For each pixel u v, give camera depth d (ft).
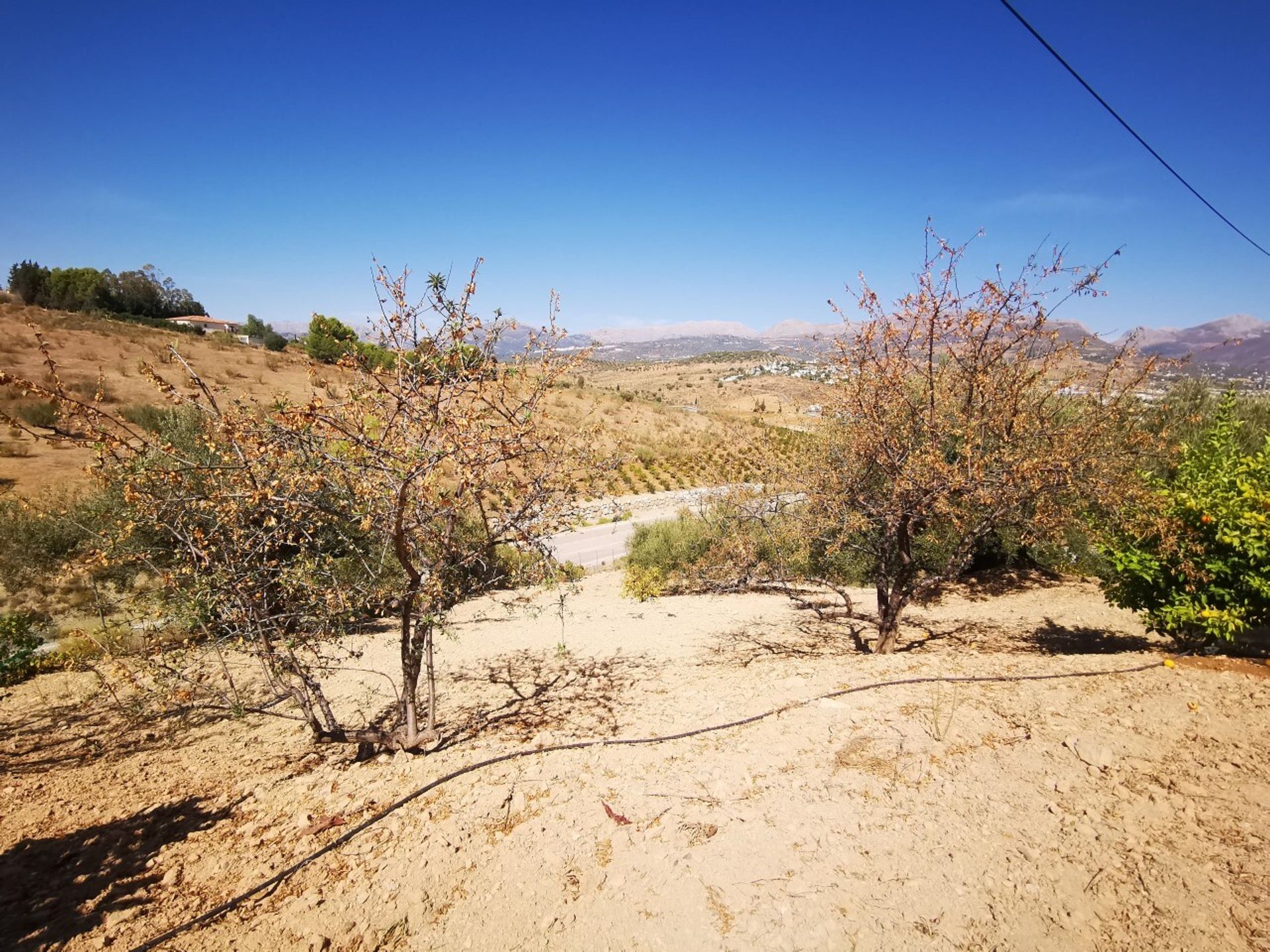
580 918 8.50
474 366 12.01
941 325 17.48
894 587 21.61
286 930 8.65
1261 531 15.52
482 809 11.14
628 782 11.72
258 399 13.34
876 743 12.41
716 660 24.98
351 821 11.44
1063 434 17.72
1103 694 14.20
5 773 16.67
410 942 8.32
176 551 13.65
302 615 13.75
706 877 9.00
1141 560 17.58
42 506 36.50
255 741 18.65
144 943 8.61
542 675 24.58
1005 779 10.98
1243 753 11.42
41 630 30.32
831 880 8.80
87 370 98.94
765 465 23.53
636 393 256.73
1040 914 8.13
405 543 13.20
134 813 13.62
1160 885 8.47
